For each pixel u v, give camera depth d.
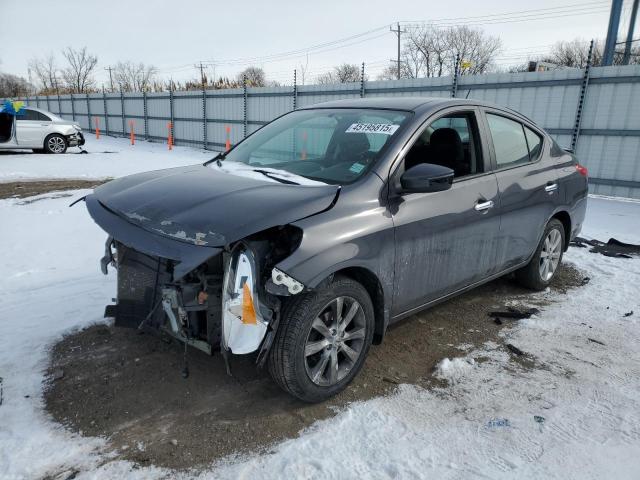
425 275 3.23
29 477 2.19
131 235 2.61
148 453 2.36
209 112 21.77
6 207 7.86
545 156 4.48
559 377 3.15
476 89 12.38
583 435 2.57
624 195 10.39
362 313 2.87
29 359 3.14
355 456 2.37
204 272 2.67
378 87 14.84
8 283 4.46
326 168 3.18
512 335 3.74
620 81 10.12
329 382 2.77
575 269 5.34
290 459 2.34
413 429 2.58
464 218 3.40
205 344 2.67
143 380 2.96
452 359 3.33
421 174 2.88
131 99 28.03
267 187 2.83
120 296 3.12
